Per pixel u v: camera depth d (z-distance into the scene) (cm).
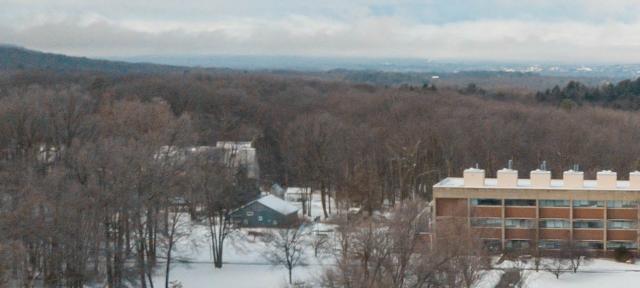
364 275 7875
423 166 15300
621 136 19212
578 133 18900
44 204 7944
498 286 9512
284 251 10931
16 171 9431
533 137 18800
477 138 17988
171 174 9388
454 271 8069
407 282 8094
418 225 8744
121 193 8575
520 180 12044
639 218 10919
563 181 11650
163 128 12306
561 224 11112
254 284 9838
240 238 11244
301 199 14988
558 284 9819
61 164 9750
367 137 17300
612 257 10975
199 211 12756
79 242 8175
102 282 8744
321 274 9469
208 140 17388
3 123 11856
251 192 13025
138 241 8975
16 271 7525
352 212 12494
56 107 12706
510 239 11156
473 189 11231
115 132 12281
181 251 11050
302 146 16062
